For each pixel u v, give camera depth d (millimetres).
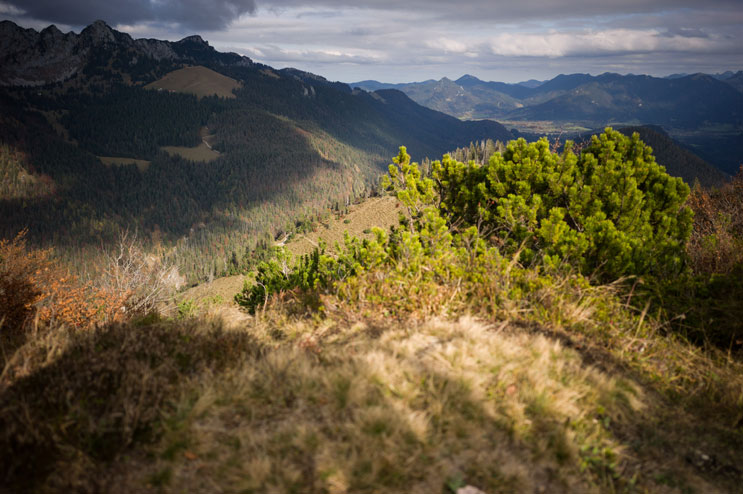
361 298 5203
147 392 3119
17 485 2373
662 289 5070
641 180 6973
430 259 5613
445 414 2922
